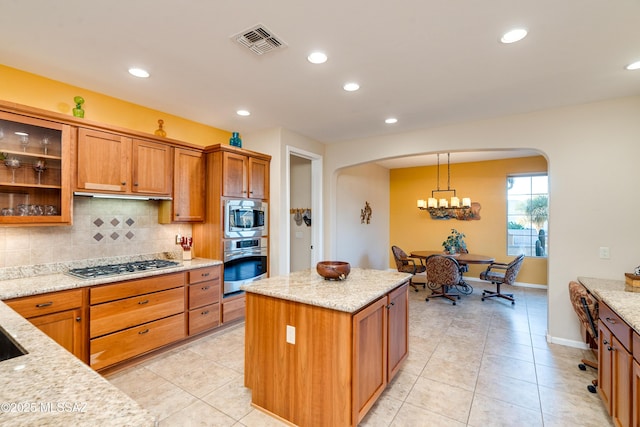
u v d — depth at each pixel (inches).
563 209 127.6
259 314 84.5
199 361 111.0
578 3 66.5
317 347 74.0
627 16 70.5
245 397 89.5
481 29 76.2
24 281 93.7
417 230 287.1
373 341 81.2
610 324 77.4
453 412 83.5
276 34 78.7
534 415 82.4
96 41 81.7
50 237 105.4
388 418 80.8
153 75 101.9
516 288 233.6
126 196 114.7
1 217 86.0
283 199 163.0
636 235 116.5
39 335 49.4
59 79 104.3
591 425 78.6
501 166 249.3
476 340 133.3
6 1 65.2
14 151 89.9
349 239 234.8
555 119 130.1
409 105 128.5
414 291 227.6
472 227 260.2
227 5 67.4
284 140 163.9
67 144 98.8
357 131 168.4
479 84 108.2
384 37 80.0
